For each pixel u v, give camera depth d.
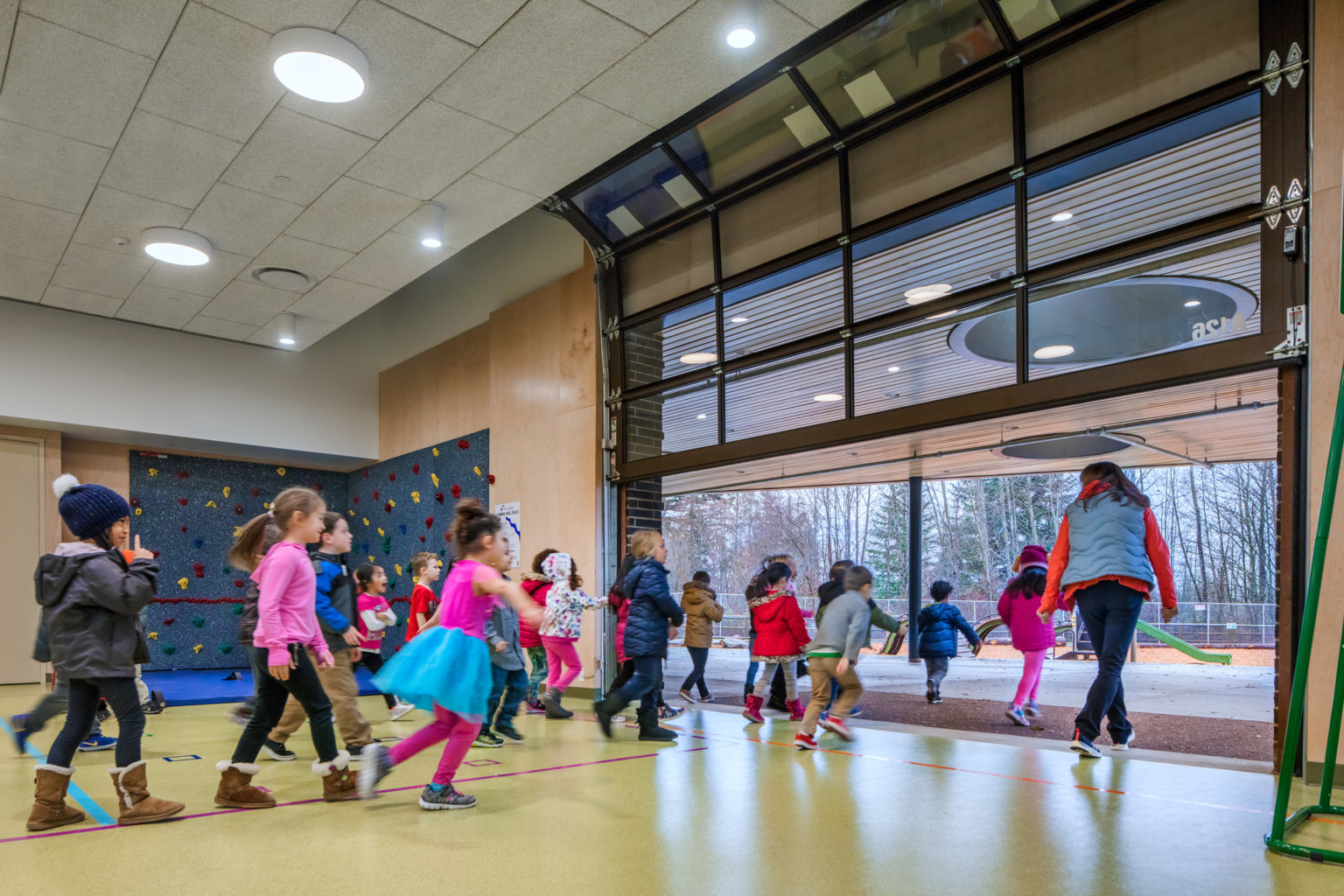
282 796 3.97
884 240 6.02
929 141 5.75
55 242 7.61
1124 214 4.86
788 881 2.72
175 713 7.39
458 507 3.93
